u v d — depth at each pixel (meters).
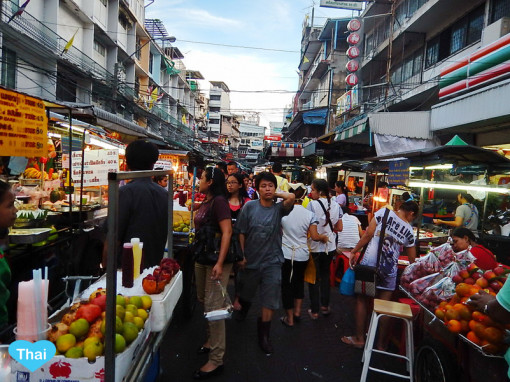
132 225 2.65
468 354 2.38
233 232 3.46
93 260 4.55
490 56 8.95
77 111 4.57
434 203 8.19
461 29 12.95
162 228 2.81
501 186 4.14
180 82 46.00
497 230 5.79
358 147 17.47
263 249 3.69
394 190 7.61
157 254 2.76
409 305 3.38
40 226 3.44
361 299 3.95
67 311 2.07
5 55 12.64
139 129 7.18
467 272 2.69
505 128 9.58
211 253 3.19
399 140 10.92
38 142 3.49
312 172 19.80
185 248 4.29
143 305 2.11
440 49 14.12
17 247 3.15
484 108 8.70
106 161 4.80
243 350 3.80
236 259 3.31
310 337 4.19
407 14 16.70
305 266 4.52
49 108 3.86
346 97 20.25
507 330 1.99
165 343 3.85
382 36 19.56
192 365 3.44
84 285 3.05
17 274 3.18
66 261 3.96
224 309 3.17
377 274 3.70
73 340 1.68
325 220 4.84
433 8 12.75
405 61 17.34
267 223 3.68
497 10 11.03
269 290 3.70
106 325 1.60
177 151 12.29
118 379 1.68
